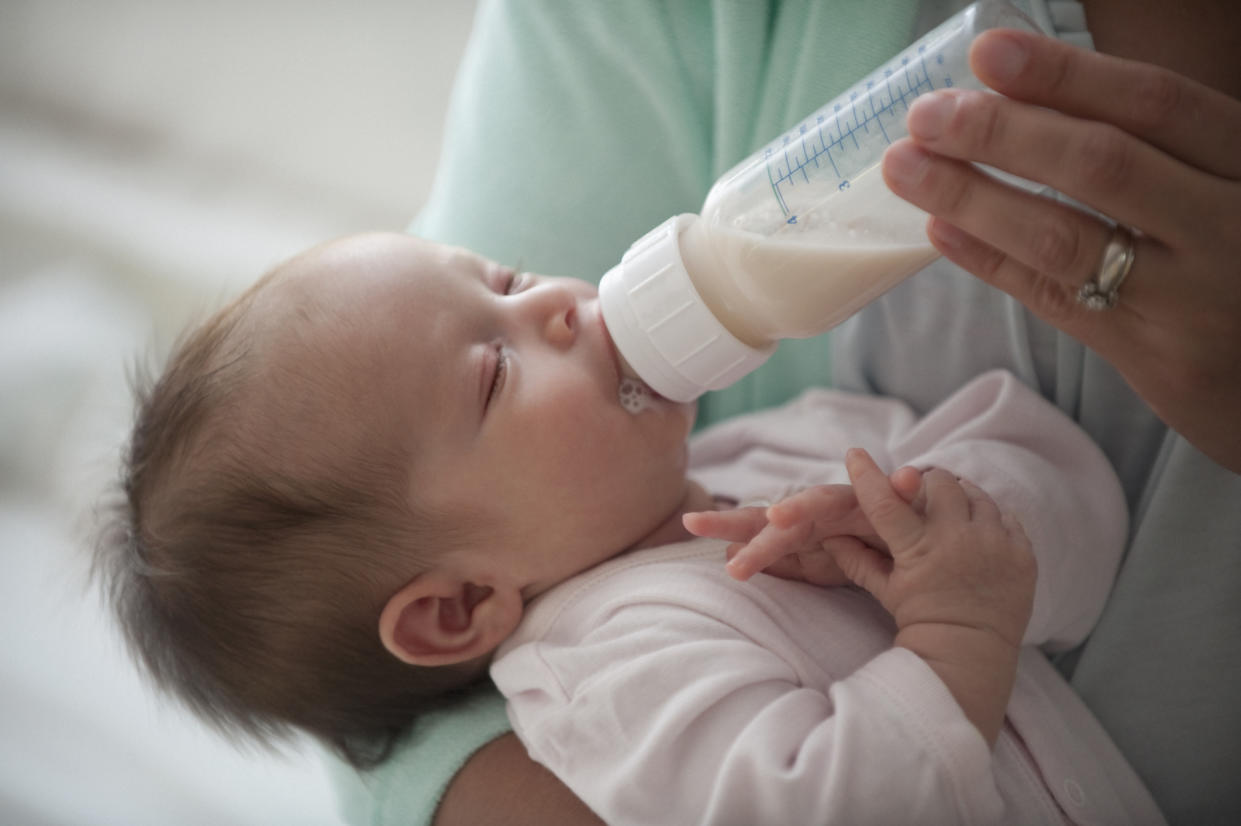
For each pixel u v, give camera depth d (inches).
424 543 37.5
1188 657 36.2
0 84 90.4
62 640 64.9
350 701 40.0
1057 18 33.6
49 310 78.1
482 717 38.3
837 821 30.4
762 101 40.6
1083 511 38.0
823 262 30.8
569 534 38.3
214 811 57.7
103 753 59.9
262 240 78.8
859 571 35.5
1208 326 25.6
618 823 32.7
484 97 45.9
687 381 35.3
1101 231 25.2
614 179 44.1
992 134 23.7
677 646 34.8
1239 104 23.8
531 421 36.8
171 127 85.8
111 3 85.7
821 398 46.0
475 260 39.6
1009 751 36.2
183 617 39.8
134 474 40.5
